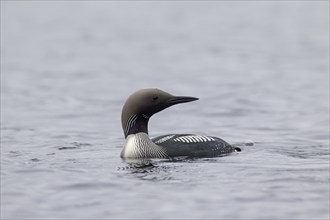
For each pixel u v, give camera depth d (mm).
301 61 27562
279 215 8383
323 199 8930
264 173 10320
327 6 52062
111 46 34500
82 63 28703
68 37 38406
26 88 22312
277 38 35969
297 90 20906
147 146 11719
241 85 22297
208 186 9633
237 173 10359
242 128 15656
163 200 9023
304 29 39438
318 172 10359
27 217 8492
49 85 23000
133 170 10727
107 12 51844
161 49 33031
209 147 11883
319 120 16141
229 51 31656
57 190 9594
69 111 18375
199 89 21766
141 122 11914
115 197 9203
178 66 27469
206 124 16344
